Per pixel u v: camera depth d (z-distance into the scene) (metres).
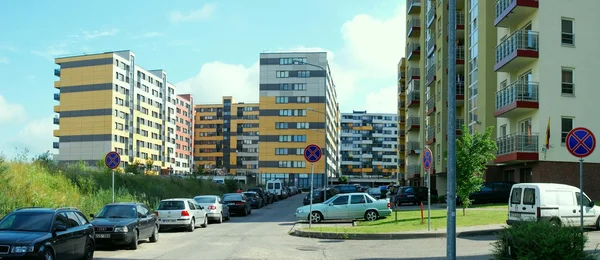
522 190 17.08
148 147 117.88
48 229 11.12
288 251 14.21
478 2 37.28
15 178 21.06
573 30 28.88
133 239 15.08
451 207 8.50
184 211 21.66
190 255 13.55
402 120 82.50
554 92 28.31
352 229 18.97
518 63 29.75
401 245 15.17
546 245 7.93
